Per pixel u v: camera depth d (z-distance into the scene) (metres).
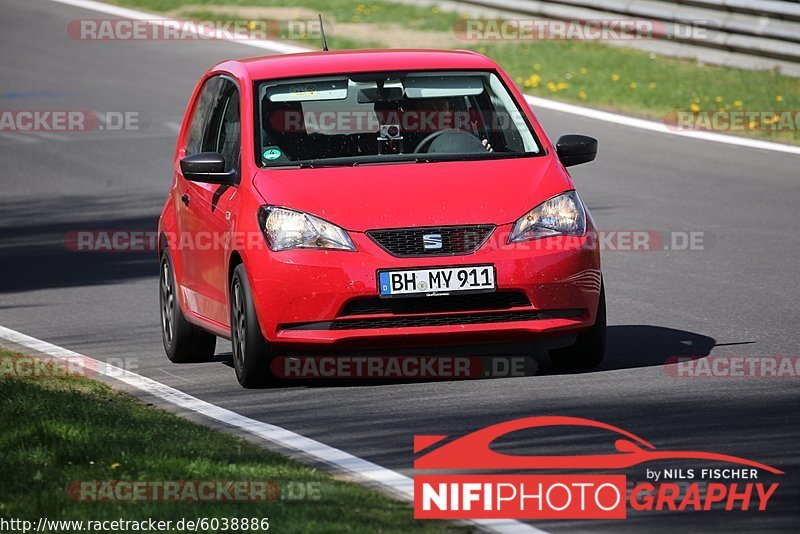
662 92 74.00
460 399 28.08
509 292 29.12
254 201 30.00
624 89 75.12
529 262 29.05
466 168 30.62
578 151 32.59
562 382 29.47
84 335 37.94
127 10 109.88
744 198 54.31
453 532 19.36
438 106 32.53
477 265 28.86
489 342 29.25
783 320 35.78
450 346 29.72
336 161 31.09
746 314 36.72
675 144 64.75
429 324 29.11
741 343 33.25
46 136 74.19
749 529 19.62
